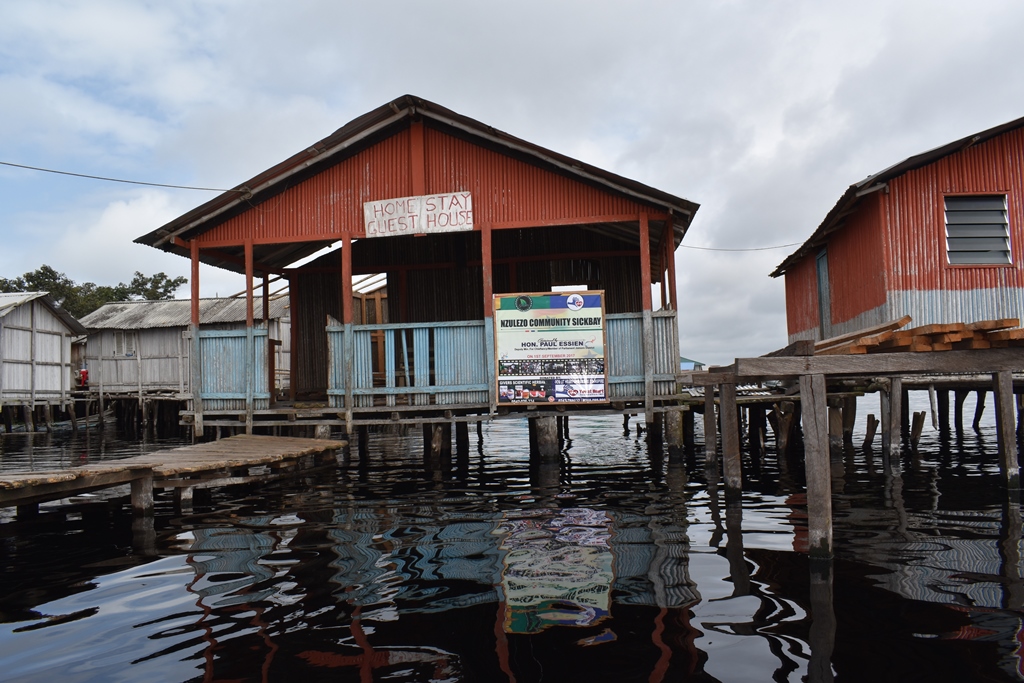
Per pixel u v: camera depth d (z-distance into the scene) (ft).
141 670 12.32
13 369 89.10
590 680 11.64
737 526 22.84
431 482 35.24
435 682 11.65
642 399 37.06
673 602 15.31
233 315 98.68
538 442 38.99
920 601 15.01
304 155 38.60
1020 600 14.96
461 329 37.81
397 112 38.22
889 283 42.63
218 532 23.65
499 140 37.58
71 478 22.65
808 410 18.51
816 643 12.92
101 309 114.21
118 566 19.51
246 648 13.25
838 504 26.27
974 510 24.48
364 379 38.06
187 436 84.43
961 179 43.16
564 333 37.04
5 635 14.19
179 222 38.91
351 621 14.60
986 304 42.55
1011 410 26.76
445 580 17.34
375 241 51.21
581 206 38.04
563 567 18.29
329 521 25.18
